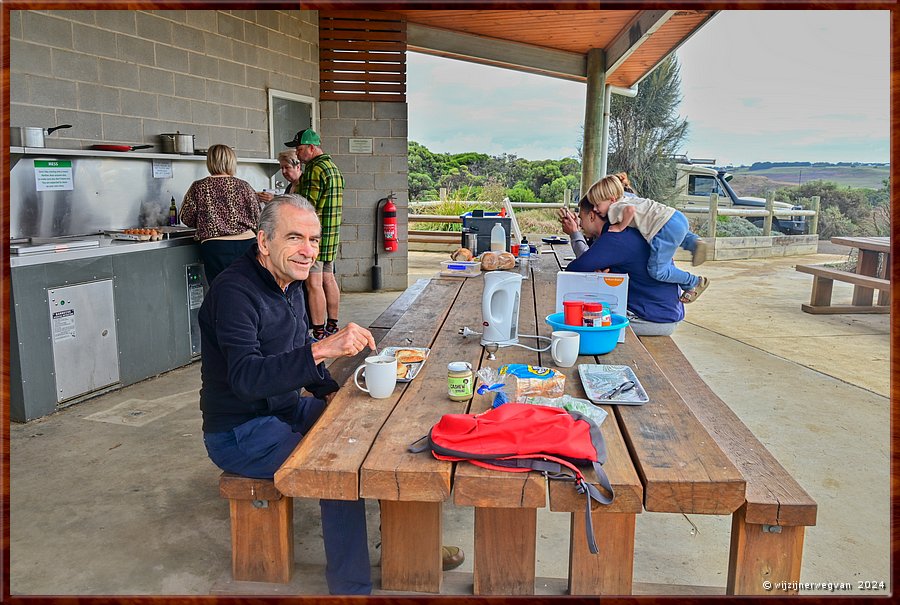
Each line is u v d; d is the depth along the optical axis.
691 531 2.53
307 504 2.70
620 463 1.52
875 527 2.52
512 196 24.91
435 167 26.45
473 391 1.96
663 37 8.20
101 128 4.77
